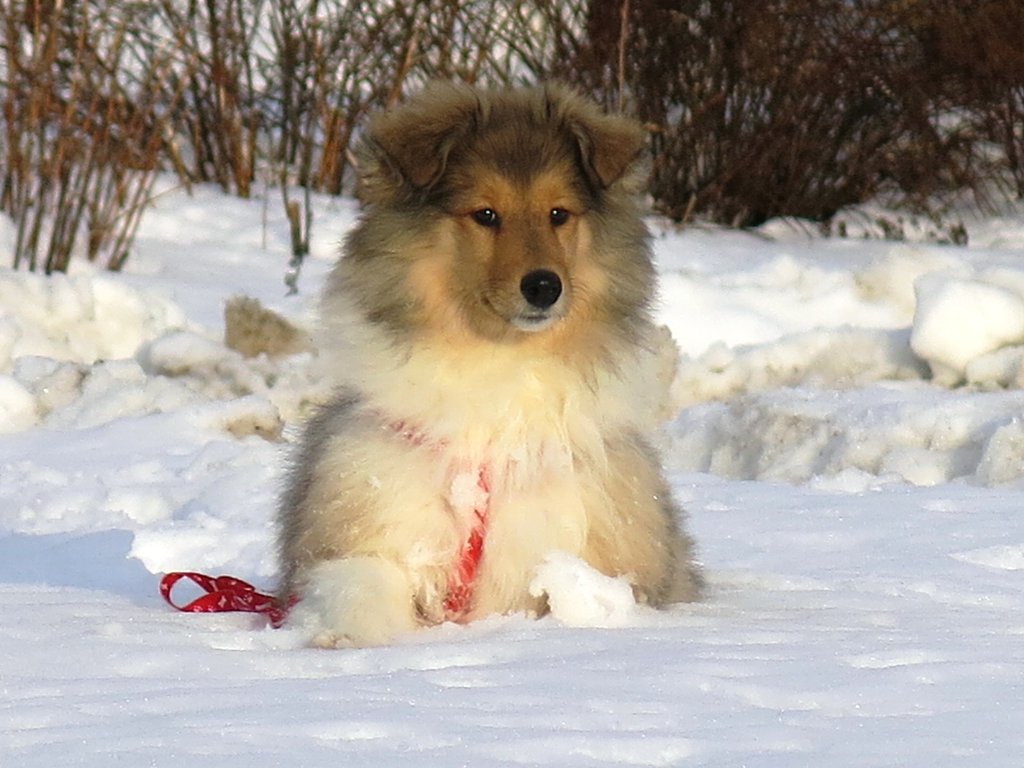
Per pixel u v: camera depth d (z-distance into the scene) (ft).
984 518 39.58
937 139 94.12
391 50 88.79
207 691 21.06
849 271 73.05
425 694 20.83
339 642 25.71
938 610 29.09
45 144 75.00
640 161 30.40
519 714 19.60
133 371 57.31
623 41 85.25
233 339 60.70
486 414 28.09
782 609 29.14
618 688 21.17
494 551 28.14
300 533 28.50
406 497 27.96
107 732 18.70
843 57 91.20
